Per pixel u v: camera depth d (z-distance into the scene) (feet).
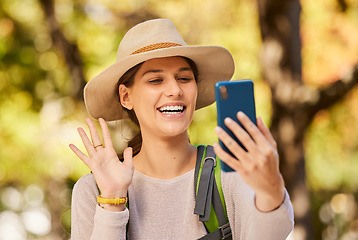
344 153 44.70
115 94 7.88
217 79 8.02
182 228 6.96
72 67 27.40
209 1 31.86
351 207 52.95
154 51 6.84
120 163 6.93
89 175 7.38
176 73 7.06
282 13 20.66
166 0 31.94
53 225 40.04
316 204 51.37
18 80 39.75
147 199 7.14
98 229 6.68
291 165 21.62
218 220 6.81
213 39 33.14
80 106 27.35
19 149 40.16
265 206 5.90
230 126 5.58
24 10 38.99
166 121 6.97
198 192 6.83
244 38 34.30
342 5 36.14
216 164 6.97
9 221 51.60
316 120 38.11
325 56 38.14
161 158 7.22
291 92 21.06
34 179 42.09
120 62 7.05
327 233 52.90
